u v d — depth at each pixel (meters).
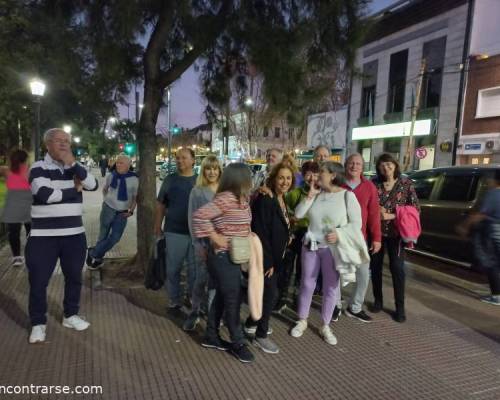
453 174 6.27
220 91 5.85
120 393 2.65
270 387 2.79
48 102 14.12
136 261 5.27
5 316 3.78
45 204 3.29
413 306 4.56
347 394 2.75
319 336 3.67
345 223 3.46
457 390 2.85
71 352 3.16
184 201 3.86
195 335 3.54
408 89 20.48
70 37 4.51
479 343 3.63
